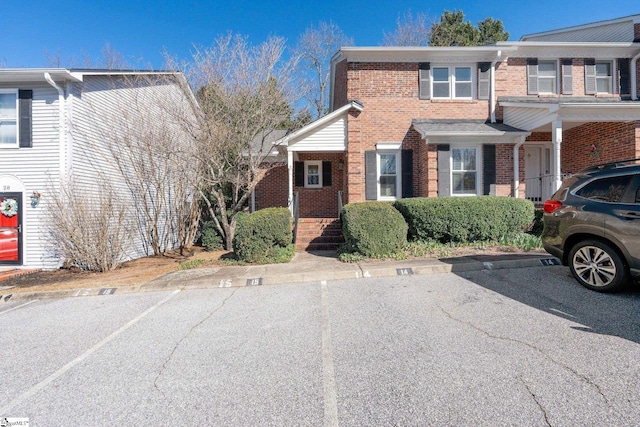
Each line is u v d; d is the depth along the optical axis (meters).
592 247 4.67
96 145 9.91
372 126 11.26
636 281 4.48
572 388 2.52
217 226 11.37
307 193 13.54
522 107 10.39
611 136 10.20
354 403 2.48
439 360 3.03
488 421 2.21
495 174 10.49
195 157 10.17
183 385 2.84
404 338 3.53
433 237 8.41
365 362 3.07
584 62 11.57
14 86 8.98
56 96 9.01
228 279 6.42
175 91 11.11
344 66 13.06
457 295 4.84
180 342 3.74
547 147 12.23
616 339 3.25
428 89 11.34
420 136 11.05
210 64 10.11
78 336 4.08
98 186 9.70
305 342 3.57
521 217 8.37
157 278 6.89
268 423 2.31
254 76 10.28
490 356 3.05
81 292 6.27
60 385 2.95
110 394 2.76
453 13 24.02
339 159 13.51
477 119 11.32
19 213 8.88
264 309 4.74
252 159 10.73
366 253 7.61
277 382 2.82
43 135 8.94
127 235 9.69
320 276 6.36
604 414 2.22
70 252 8.45
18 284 7.12
